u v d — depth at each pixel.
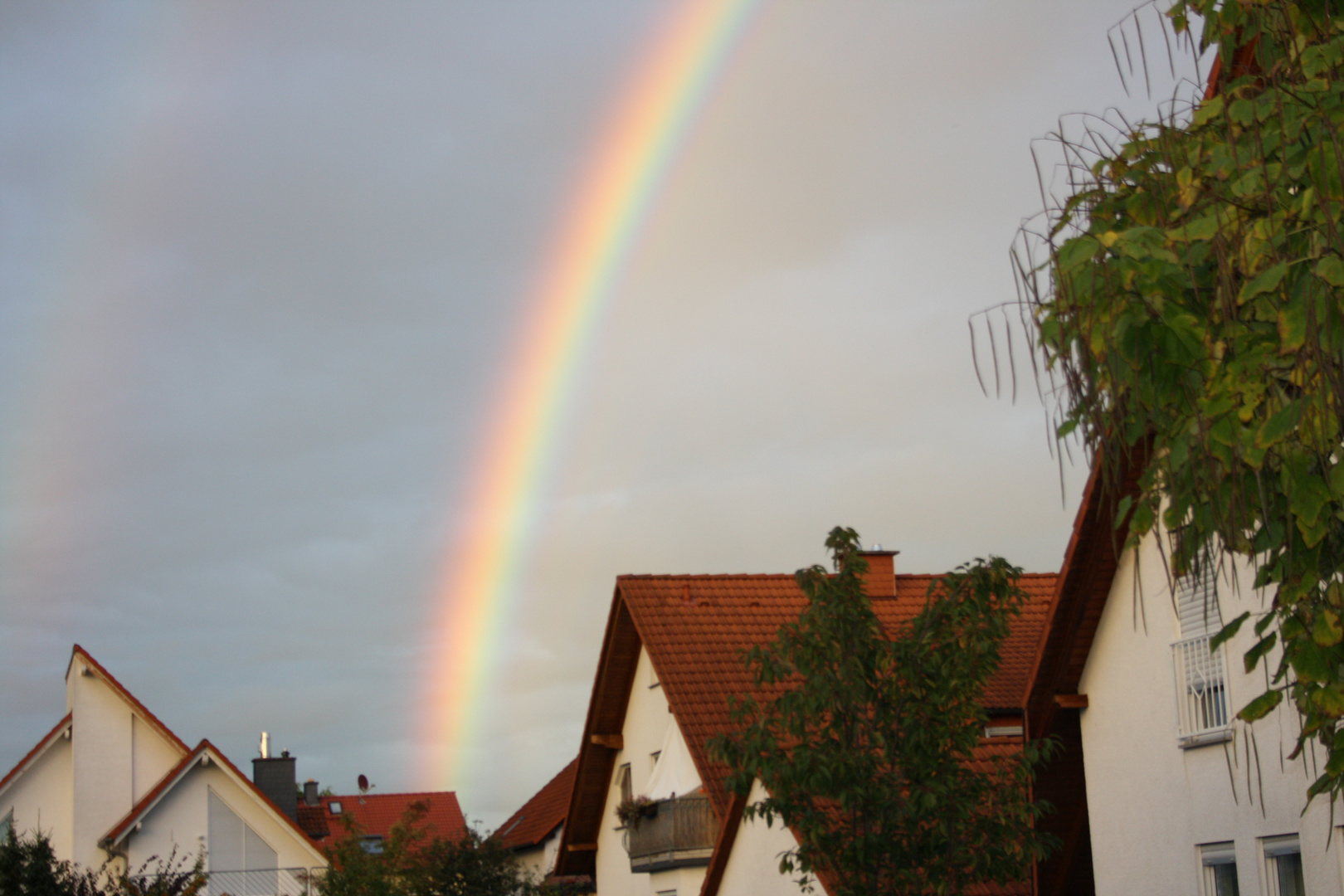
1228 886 13.32
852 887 14.75
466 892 33.38
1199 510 5.95
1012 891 18.95
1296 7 6.56
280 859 39.03
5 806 39.84
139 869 37.84
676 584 26.89
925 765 14.83
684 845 23.42
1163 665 14.20
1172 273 5.60
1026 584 27.67
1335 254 5.23
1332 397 5.26
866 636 15.12
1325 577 5.87
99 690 40.53
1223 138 6.60
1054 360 6.08
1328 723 6.05
